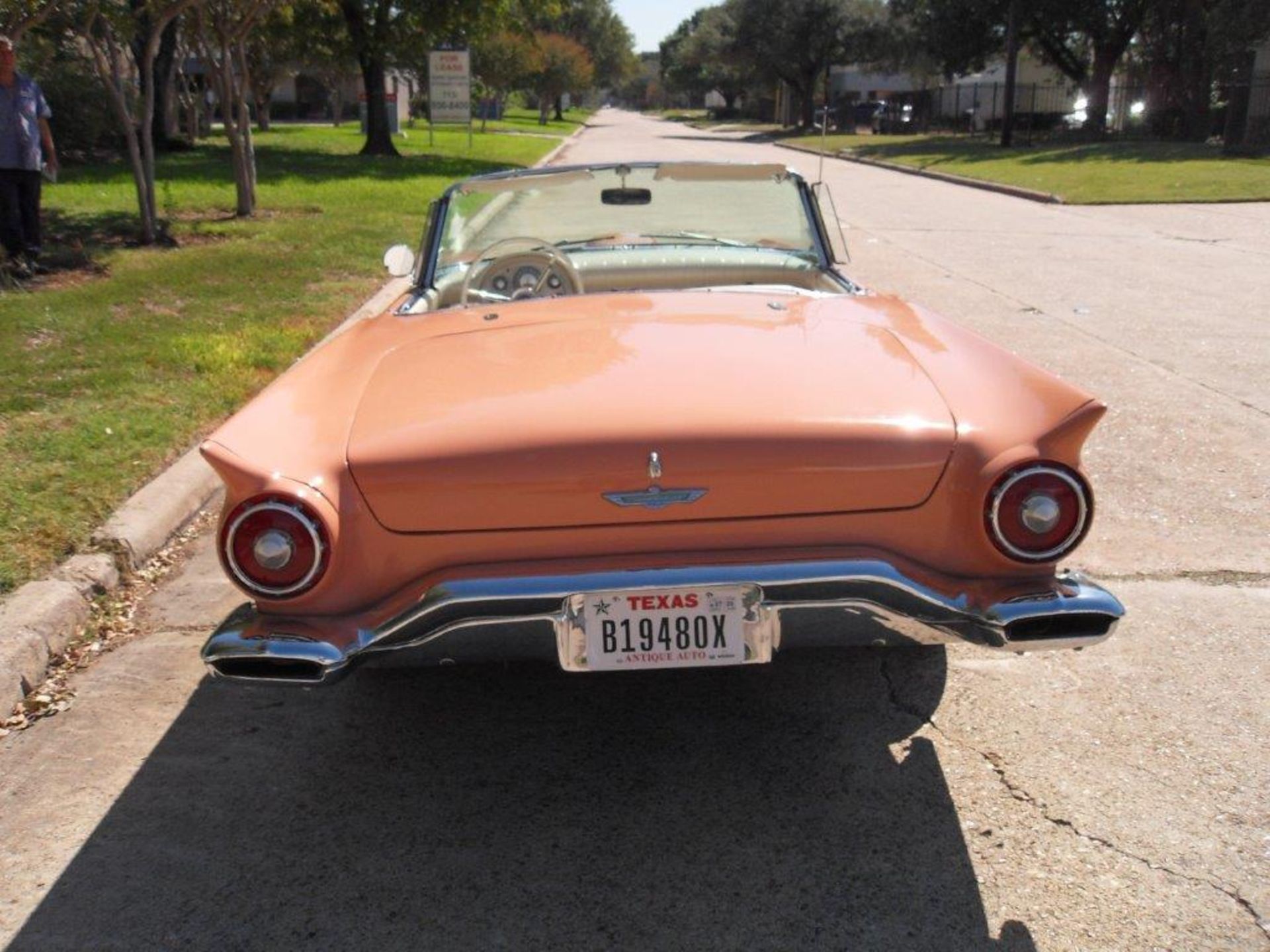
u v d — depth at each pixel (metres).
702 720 3.27
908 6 40.41
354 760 3.13
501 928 2.46
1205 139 31.02
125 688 3.52
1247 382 6.52
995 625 2.50
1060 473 2.50
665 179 4.12
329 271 9.86
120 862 2.71
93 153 22.05
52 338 7.10
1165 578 4.04
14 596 3.80
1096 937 2.38
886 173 26.14
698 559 2.53
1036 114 42.72
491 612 2.51
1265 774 2.91
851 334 3.12
